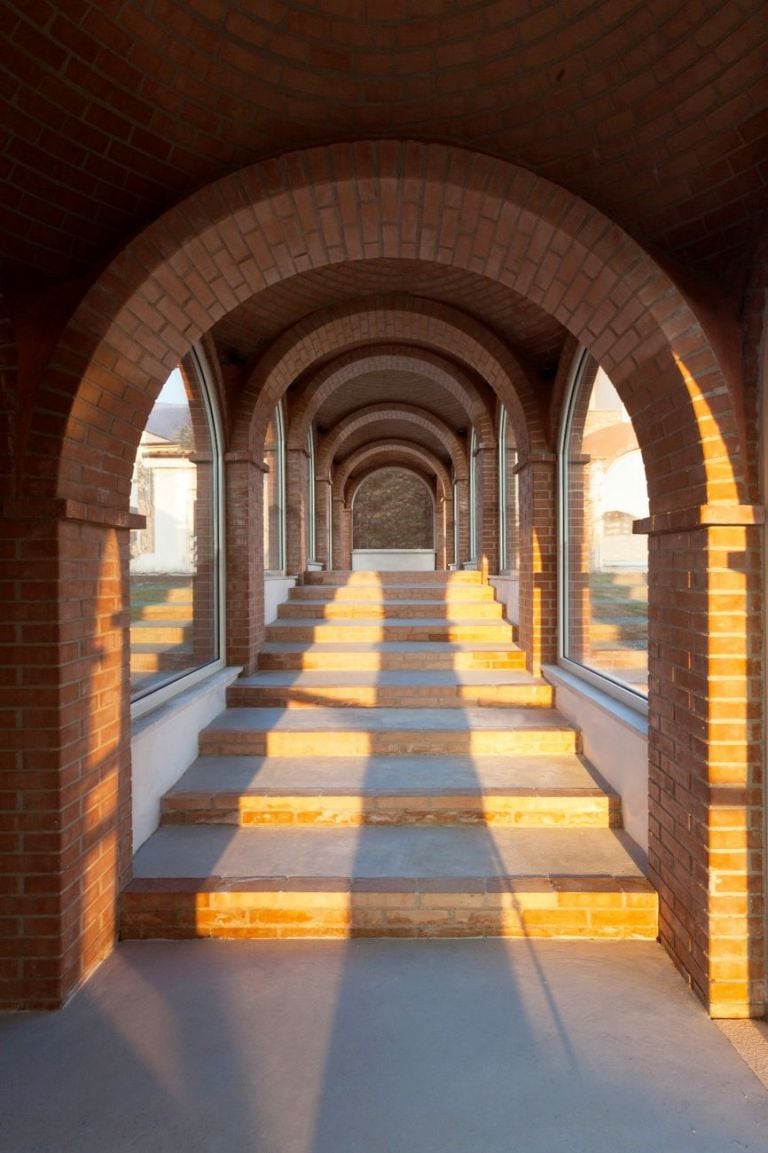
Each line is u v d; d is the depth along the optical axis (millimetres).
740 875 2934
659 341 3109
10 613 2961
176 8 2707
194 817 4363
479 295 6047
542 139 3170
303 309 6402
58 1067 2617
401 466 18281
